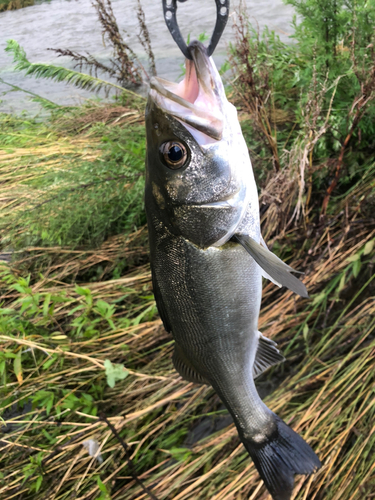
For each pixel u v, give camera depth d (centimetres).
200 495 46
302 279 59
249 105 66
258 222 32
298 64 76
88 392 55
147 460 50
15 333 62
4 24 215
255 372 36
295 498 44
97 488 48
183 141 29
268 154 72
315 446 47
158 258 32
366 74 57
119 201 72
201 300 31
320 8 65
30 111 131
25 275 73
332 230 64
